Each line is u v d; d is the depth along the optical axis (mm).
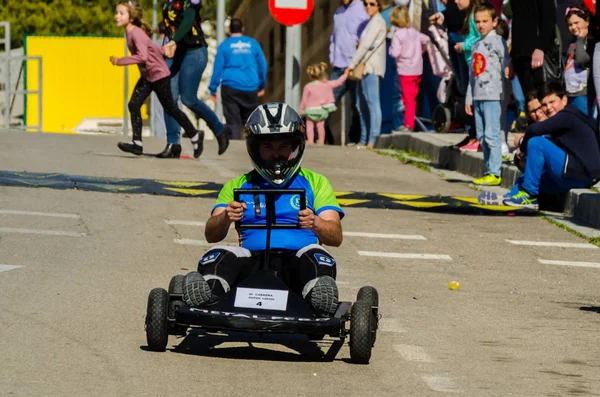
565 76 34531
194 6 36781
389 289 20875
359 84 46750
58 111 96688
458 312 19266
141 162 36844
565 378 15234
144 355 15336
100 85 97062
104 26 125812
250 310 15125
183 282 15273
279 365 15297
